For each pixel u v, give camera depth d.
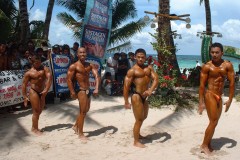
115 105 9.33
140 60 6.27
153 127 7.76
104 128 7.63
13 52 9.07
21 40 12.77
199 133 7.40
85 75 6.82
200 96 6.05
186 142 6.82
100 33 10.91
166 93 9.74
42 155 5.99
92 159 5.83
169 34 11.90
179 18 10.95
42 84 7.16
